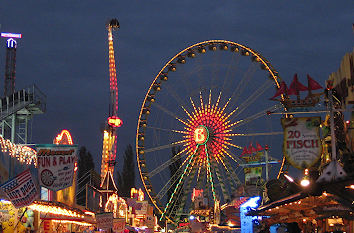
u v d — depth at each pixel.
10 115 46.47
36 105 47.62
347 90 21.02
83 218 36.34
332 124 16.86
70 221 35.62
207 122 70.12
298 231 25.14
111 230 41.66
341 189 13.23
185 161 70.81
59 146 26.11
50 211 32.09
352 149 20.69
